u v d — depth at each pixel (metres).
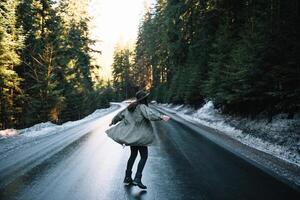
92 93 53.34
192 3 26.38
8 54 27.81
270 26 13.37
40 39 33.41
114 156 10.00
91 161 9.23
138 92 6.91
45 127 20.70
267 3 15.12
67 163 8.95
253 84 14.74
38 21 33.84
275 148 11.64
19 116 32.34
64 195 6.12
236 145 12.44
